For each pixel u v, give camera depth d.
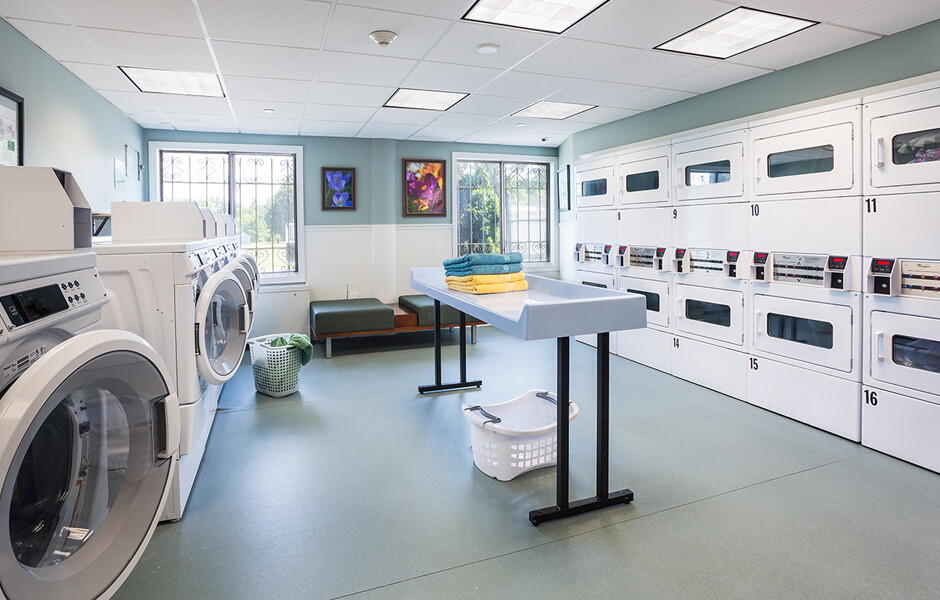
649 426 3.15
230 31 2.79
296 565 1.88
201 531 2.10
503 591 1.74
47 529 1.11
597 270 5.02
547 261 6.90
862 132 2.74
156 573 1.83
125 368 1.15
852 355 2.86
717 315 3.78
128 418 1.25
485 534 2.07
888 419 2.71
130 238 2.76
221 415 3.46
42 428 1.10
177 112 4.55
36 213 1.34
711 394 3.75
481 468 2.61
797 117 3.06
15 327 0.92
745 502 2.28
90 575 1.13
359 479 2.55
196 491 2.43
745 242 3.46
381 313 5.21
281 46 3.02
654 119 4.76
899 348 2.67
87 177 3.72
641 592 1.72
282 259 5.88
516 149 6.64
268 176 5.77
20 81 2.78
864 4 2.55
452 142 6.36
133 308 2.05
